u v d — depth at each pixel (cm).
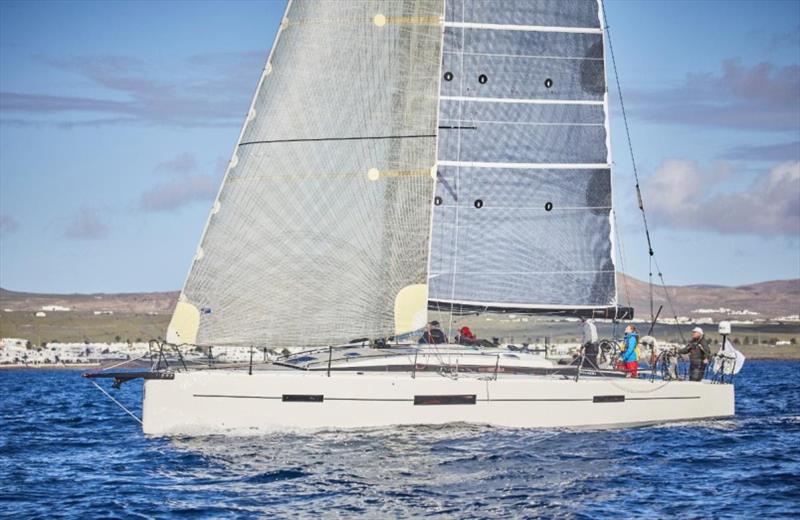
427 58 2922
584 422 2978
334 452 2577
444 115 3228
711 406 3241
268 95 2906
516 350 3294
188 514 2044
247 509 2077
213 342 2856
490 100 3256
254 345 2855
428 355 2936
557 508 2094
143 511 2069
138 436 3278
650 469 2492
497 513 2048
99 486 2306
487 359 2977
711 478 2402
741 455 2700
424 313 2895
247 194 2877
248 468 2430
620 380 3041
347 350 3033
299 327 2864
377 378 2769
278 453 2570
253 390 2717
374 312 2880
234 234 2872
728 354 3334
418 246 2903
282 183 2880
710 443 2875
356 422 2759
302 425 2733
